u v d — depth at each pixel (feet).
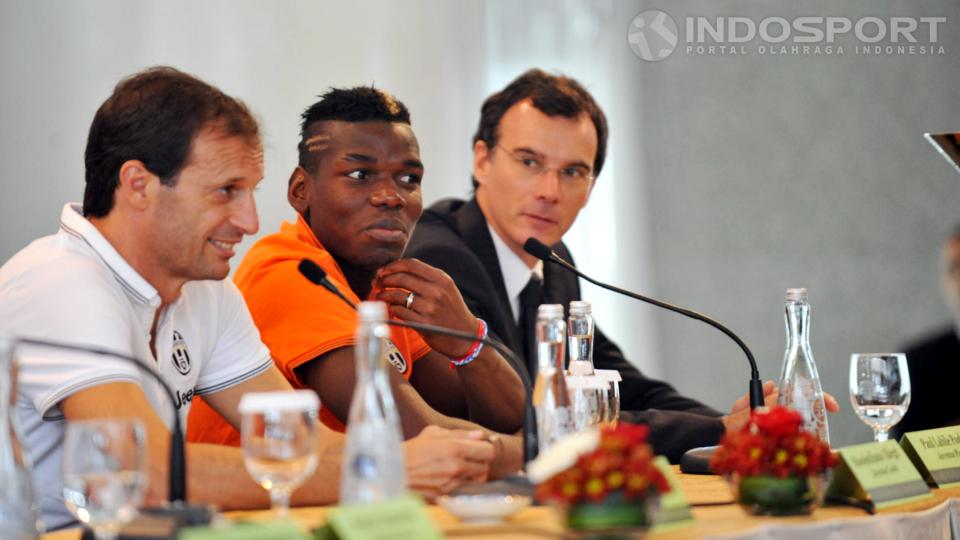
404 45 57.16
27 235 47.70
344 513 15.29
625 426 17.78
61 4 48.70
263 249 32.22
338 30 55.16
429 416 29.53
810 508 20.15
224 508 21.71
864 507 21.16
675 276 64.54
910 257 67.87
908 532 20.81
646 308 63.46
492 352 32.22
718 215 65.36
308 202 32.81
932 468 23.80
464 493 19.29
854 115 67.51
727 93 65.77
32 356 22.86
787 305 26.68
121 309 23.86
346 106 32.58
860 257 67.31
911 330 67.67
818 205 66.90
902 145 67.97
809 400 26.17
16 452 17.33
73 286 23.32
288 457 16.79
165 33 50.83
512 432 32.60
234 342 27.81
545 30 61.46
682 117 64.95
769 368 65.77
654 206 64.34
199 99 24.44
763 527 18.71
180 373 26.22
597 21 63.05
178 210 24.40
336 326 30.50
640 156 64.03
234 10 52.49
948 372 34.78
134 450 16.75
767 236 66.08
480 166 41.16
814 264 66.64
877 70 67.92
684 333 64.49
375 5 56.29
